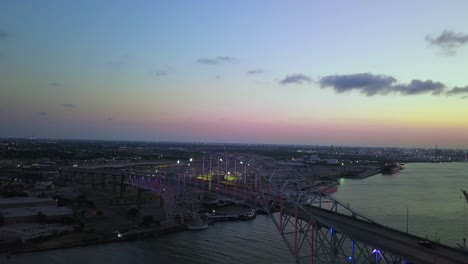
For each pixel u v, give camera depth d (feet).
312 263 209.46
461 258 159.53
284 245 324.80
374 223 216.13
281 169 284.82
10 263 294.25
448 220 413.80
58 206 481.87
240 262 287.89
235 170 345.92
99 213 458.50
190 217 440.45
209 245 340.80
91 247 340.59
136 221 435.53
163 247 338.75
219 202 545.44
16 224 395.14
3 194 553.64
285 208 254.47
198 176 518.37
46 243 343.26
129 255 316.81
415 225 388.16
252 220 454.40
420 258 158.40
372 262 179.93
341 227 208.13
